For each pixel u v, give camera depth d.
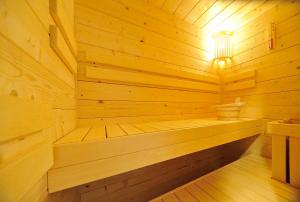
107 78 1.33
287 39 1.58
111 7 1.42
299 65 1.49
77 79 1.22
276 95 1.67
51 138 0.55
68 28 0.84
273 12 1.70
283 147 1.16
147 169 1.59
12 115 0.28
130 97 1.48
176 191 1.12
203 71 2.13
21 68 0.36
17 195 0.27
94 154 0.60
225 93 2.23
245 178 1.26
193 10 1.79
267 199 0.99
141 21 1.61
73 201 1.04
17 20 0.35
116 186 1.39
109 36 1.40
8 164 0.26
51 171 0.52
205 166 2.11
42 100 0.50
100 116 1.32
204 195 1.07
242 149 2.02
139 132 0.84
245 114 1.96
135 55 1.54
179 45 1.90
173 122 1.49
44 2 0.53
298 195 1.01
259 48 1.83
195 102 2.01
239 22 1.99
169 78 1.74
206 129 1.09
